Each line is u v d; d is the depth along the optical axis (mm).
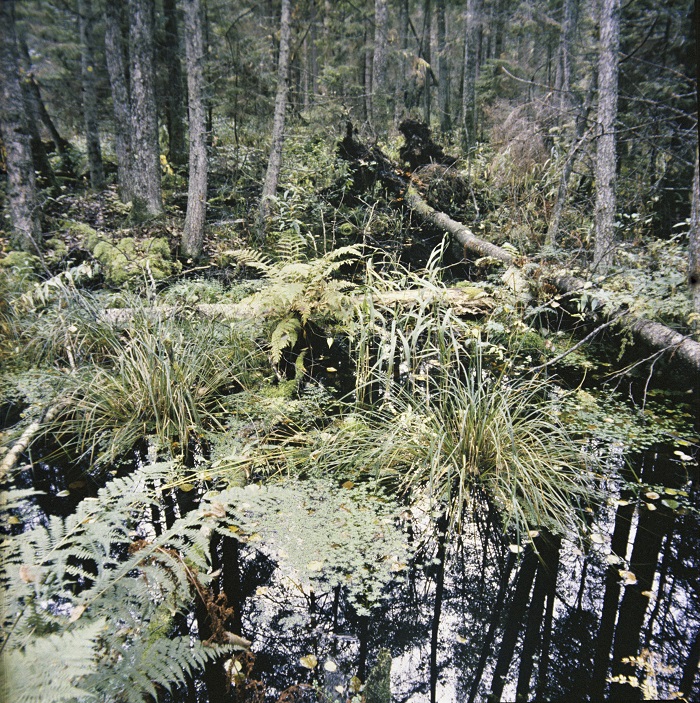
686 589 2400
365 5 16672
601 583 2438
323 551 2590
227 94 10273
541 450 3309
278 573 2449
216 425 3803
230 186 9508
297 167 9211
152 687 1536
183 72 12031
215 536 2646
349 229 7855
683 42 7602
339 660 2025
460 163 9508
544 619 2230
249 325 4984
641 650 2086
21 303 5133
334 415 3949
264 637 2119
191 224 7219
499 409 3244
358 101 12852
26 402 4004
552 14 12836
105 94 11484
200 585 2125
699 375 4246
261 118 10961
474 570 2512
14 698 1226
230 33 11008
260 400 4098
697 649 2096
